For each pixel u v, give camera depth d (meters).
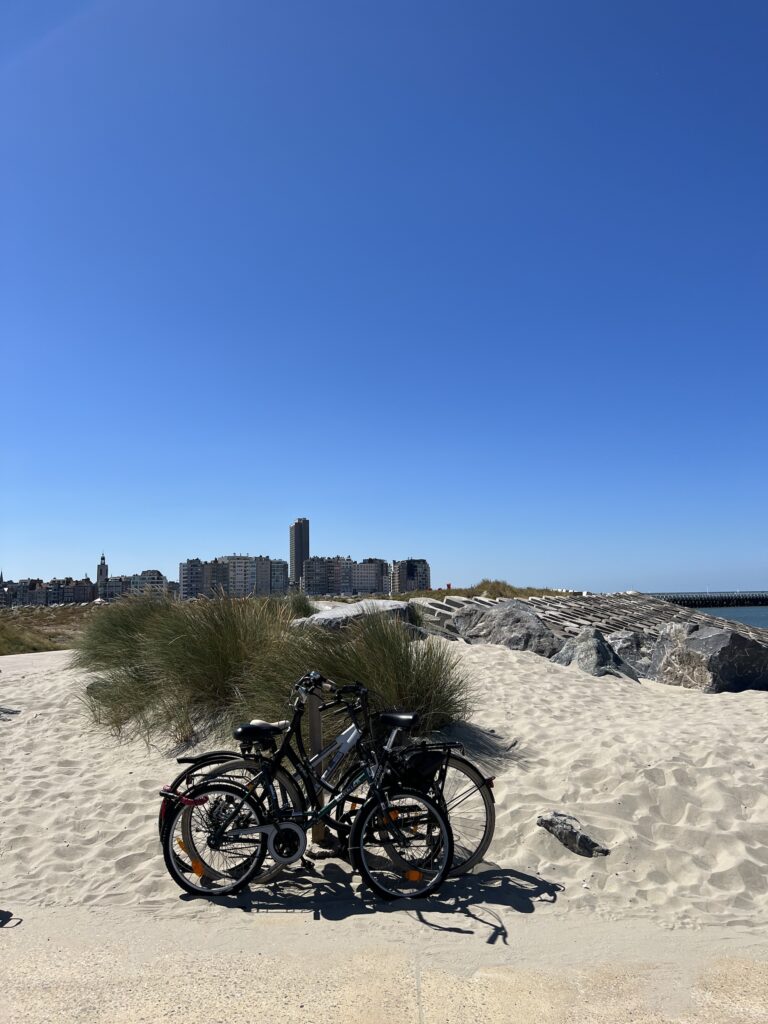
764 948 3.47
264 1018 2.89
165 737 7.43
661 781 5.50
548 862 4.45
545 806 5.11
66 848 4.96
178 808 4.23
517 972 3.24
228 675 7.68
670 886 4.18
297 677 6.67
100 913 3.99
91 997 3.08
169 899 4.15
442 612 15.40
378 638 7.20
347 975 3.23
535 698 8.57
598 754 6.12
